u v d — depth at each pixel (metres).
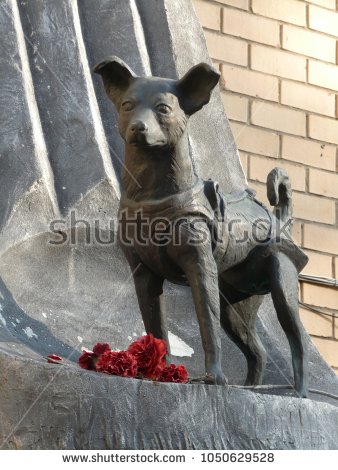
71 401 6.38
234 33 9.81
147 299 6.99
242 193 7.33
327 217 9.84
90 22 9.04
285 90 9.92
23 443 6.34
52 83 8.59
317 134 9.98
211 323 6.71
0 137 8.16
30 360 6.46
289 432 6.77
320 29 10.23
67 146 8.38
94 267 8.14
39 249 7.94
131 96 6.70
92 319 7.91
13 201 7.92
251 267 7.21
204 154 8.86
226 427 6.58
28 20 8.78
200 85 6.76
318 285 9.62
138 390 6.46
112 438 6.37
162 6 9.17
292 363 7.48
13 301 7.64
